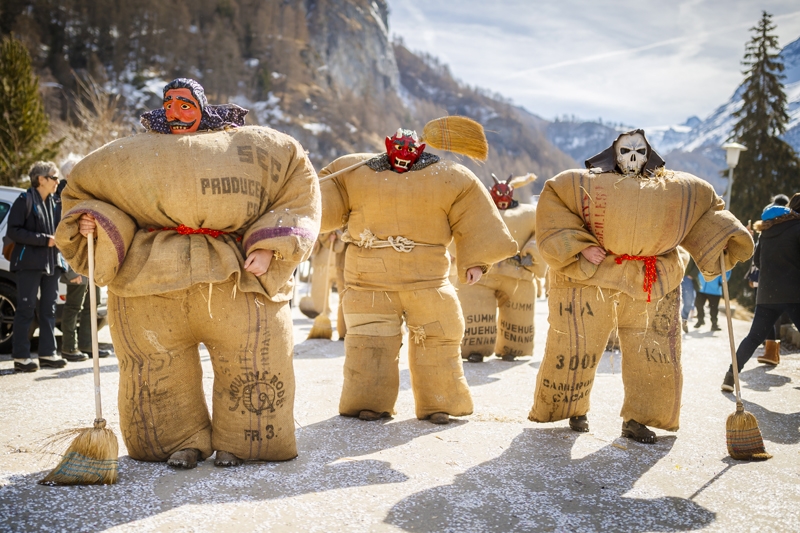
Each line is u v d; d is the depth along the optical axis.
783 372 8.09
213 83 112.88
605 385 7.21
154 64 106.75
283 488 3.90
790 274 6.66
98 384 3.97
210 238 4.14
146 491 3.76
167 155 4.01
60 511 3.45
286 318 4.34
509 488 4.05
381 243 5.59
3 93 22.30
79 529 3.26
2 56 22.86
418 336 5.64
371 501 3.77
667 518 3.67
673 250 5.11
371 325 5.68
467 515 3.62
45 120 23.61
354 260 5.72
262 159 4.19
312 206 4.33
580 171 5.13
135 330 4.11
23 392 6.09
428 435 5.18
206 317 4.12
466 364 8.51
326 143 114.94
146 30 109.12
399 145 5.54
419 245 5.58
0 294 8.06
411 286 5.54
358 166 5.67
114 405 5.68
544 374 5.24
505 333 9.02
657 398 5.09
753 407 6.29
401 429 5.35
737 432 4.74
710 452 4.88
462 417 5.77
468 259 5.62
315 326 10.31
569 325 5.12
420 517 3.57
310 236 4.19
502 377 7.66
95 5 104.94
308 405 6.09
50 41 97.81
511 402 6.41
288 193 4.30
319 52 159.25
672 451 4.89
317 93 129.50
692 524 3.60
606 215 4.93
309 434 5.12
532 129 193.25
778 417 5.93
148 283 3.99
